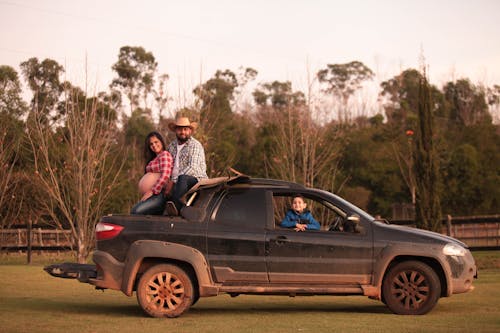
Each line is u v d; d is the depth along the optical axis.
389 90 79.06
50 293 14.29
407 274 10.59
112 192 27.44
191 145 11.81
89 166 23.36
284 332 8.88
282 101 86.06
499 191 43.16
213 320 10.12
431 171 24.73
